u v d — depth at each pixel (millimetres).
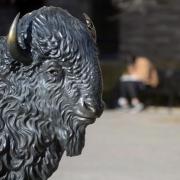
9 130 3809
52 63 3717
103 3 27172
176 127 16906
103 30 27328
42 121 3785
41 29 3742
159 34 22047
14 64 3779
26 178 3850
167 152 13531
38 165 3852
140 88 20438
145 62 20609
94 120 3760
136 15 22203
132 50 22312
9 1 23781
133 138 15117
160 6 21891
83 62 3693
